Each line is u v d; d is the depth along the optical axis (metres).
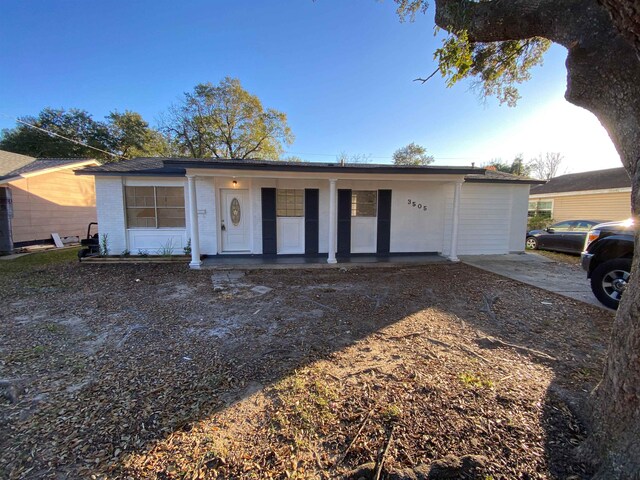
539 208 18.17
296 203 9.26
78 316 4.34
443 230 9.70
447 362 2.96
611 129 2.06
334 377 2.71
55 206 12.67
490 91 5.93
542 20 2.63
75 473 1.69
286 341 3.50
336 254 9.36
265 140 25.52
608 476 1.55
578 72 2.22
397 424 2.06
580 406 2.18
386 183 9.38
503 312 4.48
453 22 3.41
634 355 1.57
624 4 1.27
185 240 9.04
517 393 2.40
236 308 4.71
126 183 8.65
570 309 4.62
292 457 1.81
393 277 6.84
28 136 24.38
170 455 1.82
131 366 2.94
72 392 2.50
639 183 1.71
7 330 3.83
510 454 1.77
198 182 8.85
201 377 2.73
